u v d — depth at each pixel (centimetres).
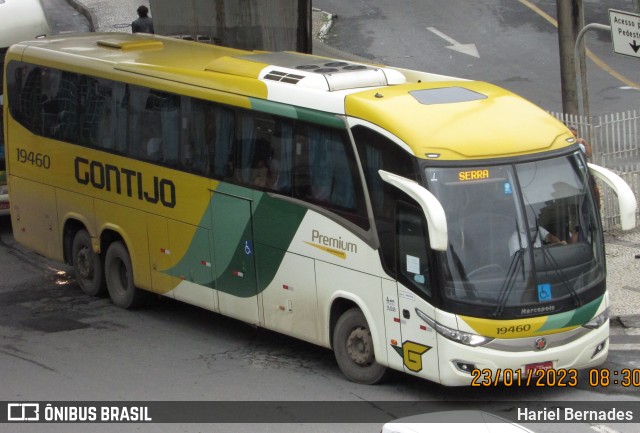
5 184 2341
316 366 1492
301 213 1428
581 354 1298
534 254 1267
